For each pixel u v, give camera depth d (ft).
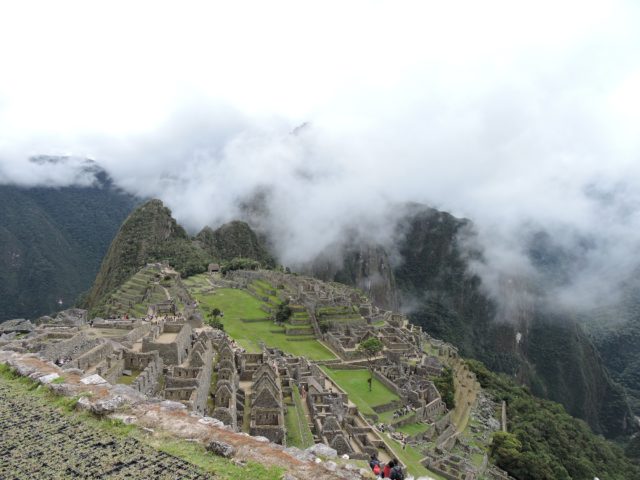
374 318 504.43
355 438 215.72
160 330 210.79
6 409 91.30
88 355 148.15
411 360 404.77
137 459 75.77
